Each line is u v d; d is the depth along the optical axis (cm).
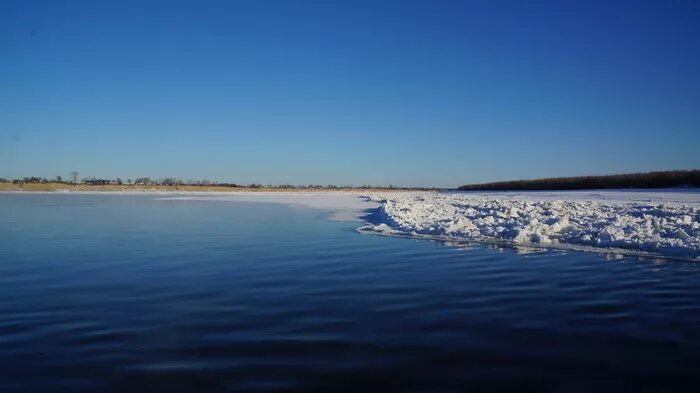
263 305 768
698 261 1133
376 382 468
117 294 857
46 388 463
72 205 4222
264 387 459
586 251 1298
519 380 470
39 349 572
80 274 1051
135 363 524
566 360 521
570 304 759
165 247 1479
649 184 7362
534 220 1638
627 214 1933
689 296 805
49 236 1806
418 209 2548
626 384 461
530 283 915
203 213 3083
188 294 851
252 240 1638
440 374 486
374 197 5362
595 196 4228
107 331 642
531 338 595
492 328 636
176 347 573
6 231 1989
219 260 1223
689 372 488
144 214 3019
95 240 1669
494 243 1478
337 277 991
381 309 738
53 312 739
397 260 1195
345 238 1669
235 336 613
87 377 488
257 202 4728
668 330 624
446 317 691
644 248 1296
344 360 526
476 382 466
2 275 1045
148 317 707
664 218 1592
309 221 2417
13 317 712
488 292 846
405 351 552
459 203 3002
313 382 469
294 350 559
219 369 504
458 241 1542
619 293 828
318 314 712
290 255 1294
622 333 612
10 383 475
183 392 450
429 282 934
